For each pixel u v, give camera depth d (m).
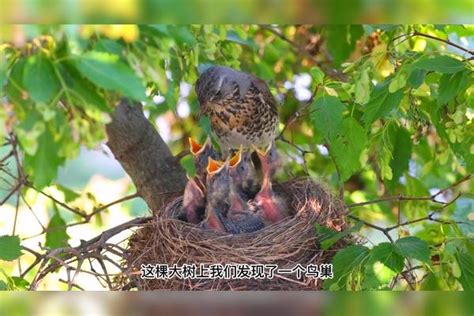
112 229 7.47
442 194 9.06
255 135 9.13
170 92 6.36
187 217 8.00
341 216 7.82
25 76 4.27
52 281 8.02
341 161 6.88
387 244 5.99
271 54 10.48
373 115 6.20
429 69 5.79
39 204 9.09
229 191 7.92
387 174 7.07
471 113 6.73
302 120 9.84
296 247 7.29
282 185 8.53
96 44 4.66
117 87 4.34
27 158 4.48
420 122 7.32
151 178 8.37
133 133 8.13
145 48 4.94
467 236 6.73
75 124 4.44
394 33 7.55
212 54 6.86
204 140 9.59
